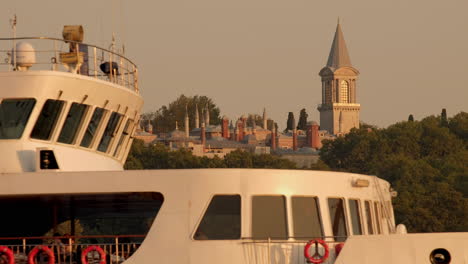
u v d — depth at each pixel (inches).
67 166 3179.1
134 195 2913.4
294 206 2871.6
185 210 2817.4
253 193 2834.6
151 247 2807.6
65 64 3403.1
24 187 2851.9
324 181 2930.6
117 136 3420.3
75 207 3410.4
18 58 3351.4
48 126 3154.5
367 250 2773.1
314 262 2780.5
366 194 3100.4
